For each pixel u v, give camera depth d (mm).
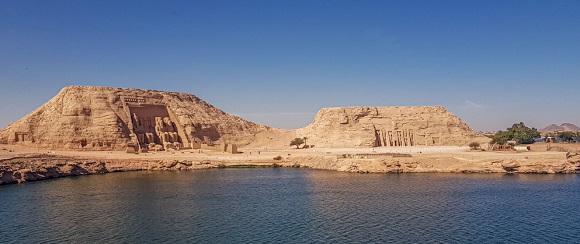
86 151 151625
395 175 111562
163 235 60094
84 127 160125
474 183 96625
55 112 164500
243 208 75438
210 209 74812
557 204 75500
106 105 170375
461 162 116875
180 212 72750
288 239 58156
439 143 190125
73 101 166500
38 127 159625
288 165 135875
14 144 153000
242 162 137750
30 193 88938
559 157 115188
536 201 77938
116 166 128750
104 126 161500
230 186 97500
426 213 70375
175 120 187125
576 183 95000
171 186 97750
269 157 144750
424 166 117250
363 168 118375
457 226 63156
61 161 120062
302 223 65625
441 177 106312
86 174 120125
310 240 57688
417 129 194750
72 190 92500
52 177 112125
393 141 190625
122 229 62875
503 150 144875
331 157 132500
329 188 93062
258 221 66938
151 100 189500
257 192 89812
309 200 81188
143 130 176250
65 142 154125
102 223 66000
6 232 61375
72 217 69312
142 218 68812
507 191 86938
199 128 190000
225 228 63312
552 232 60094
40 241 57500
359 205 76500
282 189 93000
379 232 60688
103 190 92562
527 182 97250
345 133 189375
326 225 64375
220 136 197875
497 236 58562
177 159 135375
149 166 131375
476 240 57062
